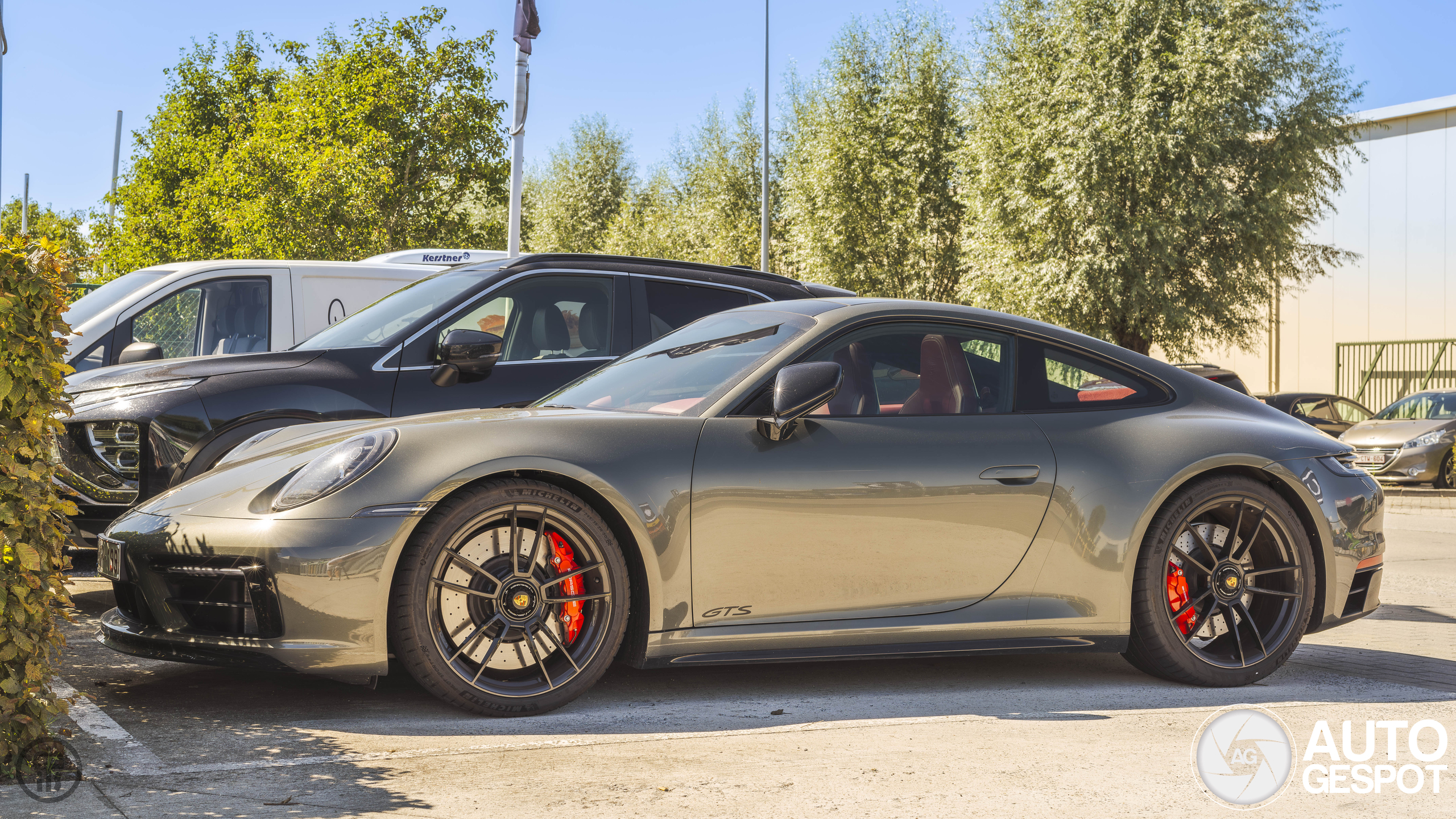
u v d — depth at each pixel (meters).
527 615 3.31
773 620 3.50
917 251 30.47
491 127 29.09
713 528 3.43
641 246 41.12
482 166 29.16
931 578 3.62
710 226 38.41
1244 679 3.90
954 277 30.56
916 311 3.93
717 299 6.18
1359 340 27.97
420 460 3.24
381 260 9.34
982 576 3.67
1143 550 3.82
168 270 7.80
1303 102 22.41
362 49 28.17
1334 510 4.00
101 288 7.88
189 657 3.26
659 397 3.82
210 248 32.22
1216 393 4.16
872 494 3.56
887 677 3.99
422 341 5.47
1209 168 22.03
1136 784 2.71
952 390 3.84
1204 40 21.45
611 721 3.29
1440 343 26.53
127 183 41.56
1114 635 3.79
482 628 3.25
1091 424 3.89
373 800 2.52
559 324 5.79
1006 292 24.73
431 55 28.41
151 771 2.72
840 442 3.59
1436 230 26.66
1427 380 26.72
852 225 30.89
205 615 3.29
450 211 29.53
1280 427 4.12
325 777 2.70
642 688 3.75
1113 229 22.06
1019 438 3.77
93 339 7.26
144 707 3.40
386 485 3.19
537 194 51.94
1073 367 4.01
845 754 2.95
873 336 3.85
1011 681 3.96
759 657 3.50
